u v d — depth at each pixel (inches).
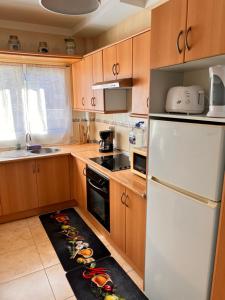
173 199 56.6
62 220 119.2
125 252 86.0
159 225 62.7
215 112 49.3
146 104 76.7
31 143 136.5
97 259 89.9
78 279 79.9
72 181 129.5
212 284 48.8
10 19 114.7
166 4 53.8
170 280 61.4
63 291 75.0
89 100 118.8
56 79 135.8
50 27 126.0
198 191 49.7
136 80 80.6
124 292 74.8
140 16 97.2
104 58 99.7
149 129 63.4
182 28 50.5
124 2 88.4
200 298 52.5
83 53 139.9
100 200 100.7
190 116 52.6
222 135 43.3
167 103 64.2
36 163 117.0
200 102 60.7
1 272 83.0
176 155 54.5
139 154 82.7
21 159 111.5
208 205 47.4
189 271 54.6
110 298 72.4
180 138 52.7
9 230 110.0
